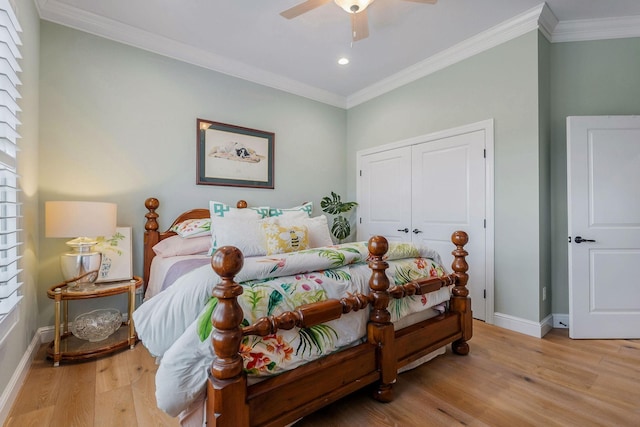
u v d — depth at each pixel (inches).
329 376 53.8
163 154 112.4
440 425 54.8
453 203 120.8
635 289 94.9
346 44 114.1
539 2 91.9
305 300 55.1
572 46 105.3
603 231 95.7
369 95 156.3
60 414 57.0
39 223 89.2
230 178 128.7
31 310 79.7
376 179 154.3
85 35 97.6
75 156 95.7
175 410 44.1
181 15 96.4
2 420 54.5
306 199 154.9
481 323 109.3
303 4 78.2
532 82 98.8
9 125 58.2
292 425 54.8
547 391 65.4
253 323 48.0
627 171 95.1
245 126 133.6
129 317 87.1
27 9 75.4
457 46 115.2
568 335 97.9
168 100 113.7
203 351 44.7
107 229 84.9
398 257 76.7
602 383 68.5
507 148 105.0
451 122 121.3
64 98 93.9
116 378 70.0
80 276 83.0
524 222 100.7
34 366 75.3
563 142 104.9
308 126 155.4
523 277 100.8
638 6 94.0
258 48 116.6
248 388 45.7
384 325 61.9
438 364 77.5
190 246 102.7
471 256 115.0
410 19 99.2
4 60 53.4
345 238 163.5
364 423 55.5
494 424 54.9
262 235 97.3
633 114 101.3
